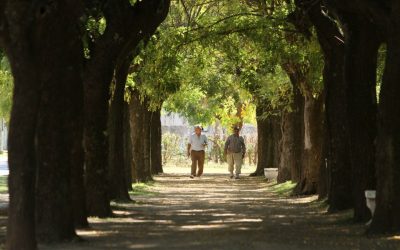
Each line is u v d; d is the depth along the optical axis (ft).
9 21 74.74
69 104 95.50
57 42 93.71
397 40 98.22
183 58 200.95
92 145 132.46
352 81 120.78
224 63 264.93
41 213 94.32
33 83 75.97
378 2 101.71
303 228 115.75
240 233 106.63
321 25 142.41
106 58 127.54
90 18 128.26
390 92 98.78
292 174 230.89
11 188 76.07
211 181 292.20
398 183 98.84
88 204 135.44
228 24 184.55
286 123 251.39
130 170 215.10
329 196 154.92
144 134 274.98
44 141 94.68
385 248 87.92
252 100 300.40
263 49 190.60
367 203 116.37
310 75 182.39
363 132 120.57
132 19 129.39
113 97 162.81
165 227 118.42
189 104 364.17
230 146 312.91
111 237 101.81
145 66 186.91
